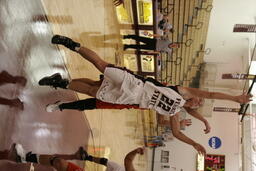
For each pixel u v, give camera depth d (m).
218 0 9.50
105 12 7.10
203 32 9.75
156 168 13.95
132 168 4.39
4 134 2.95
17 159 3.21
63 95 4.68
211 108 12.28
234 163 13.12
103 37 6.89
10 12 3.02
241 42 10.99
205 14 8.97
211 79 12.63
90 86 3.74
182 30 9.26
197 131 13.67
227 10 9.80
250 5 9.42
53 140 4.30
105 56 7.02
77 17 5.32
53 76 3.68
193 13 8.70
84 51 3.48
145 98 3.57
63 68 4.74
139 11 7.82
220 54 11.80
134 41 9.74
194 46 10.21
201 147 3.73
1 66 2.86
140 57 9.05
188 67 11.29
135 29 8.48
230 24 10.33
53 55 4.30
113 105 3.78
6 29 2.94
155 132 13.93
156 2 7.28
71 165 3.54
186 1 8.29
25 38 3.38
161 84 3.62
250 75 9.52
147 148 14.00
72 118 5.11
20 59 3.26
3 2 2.87
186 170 13.55
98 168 6.84
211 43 11.34
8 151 3.03
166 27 8.24
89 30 6.00
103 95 3.59
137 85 3.53
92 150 6.36
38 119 3.78
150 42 7.94
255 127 11.94
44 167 3.86
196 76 12.66
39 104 3.81
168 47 7.93
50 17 4.16
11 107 3.07
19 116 3.26
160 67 9.77
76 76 5.34
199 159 13.41
